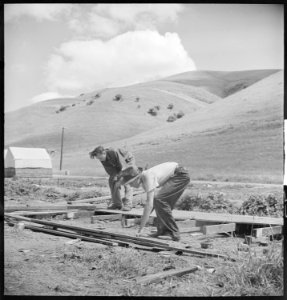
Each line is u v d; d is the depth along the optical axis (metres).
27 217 11.25
